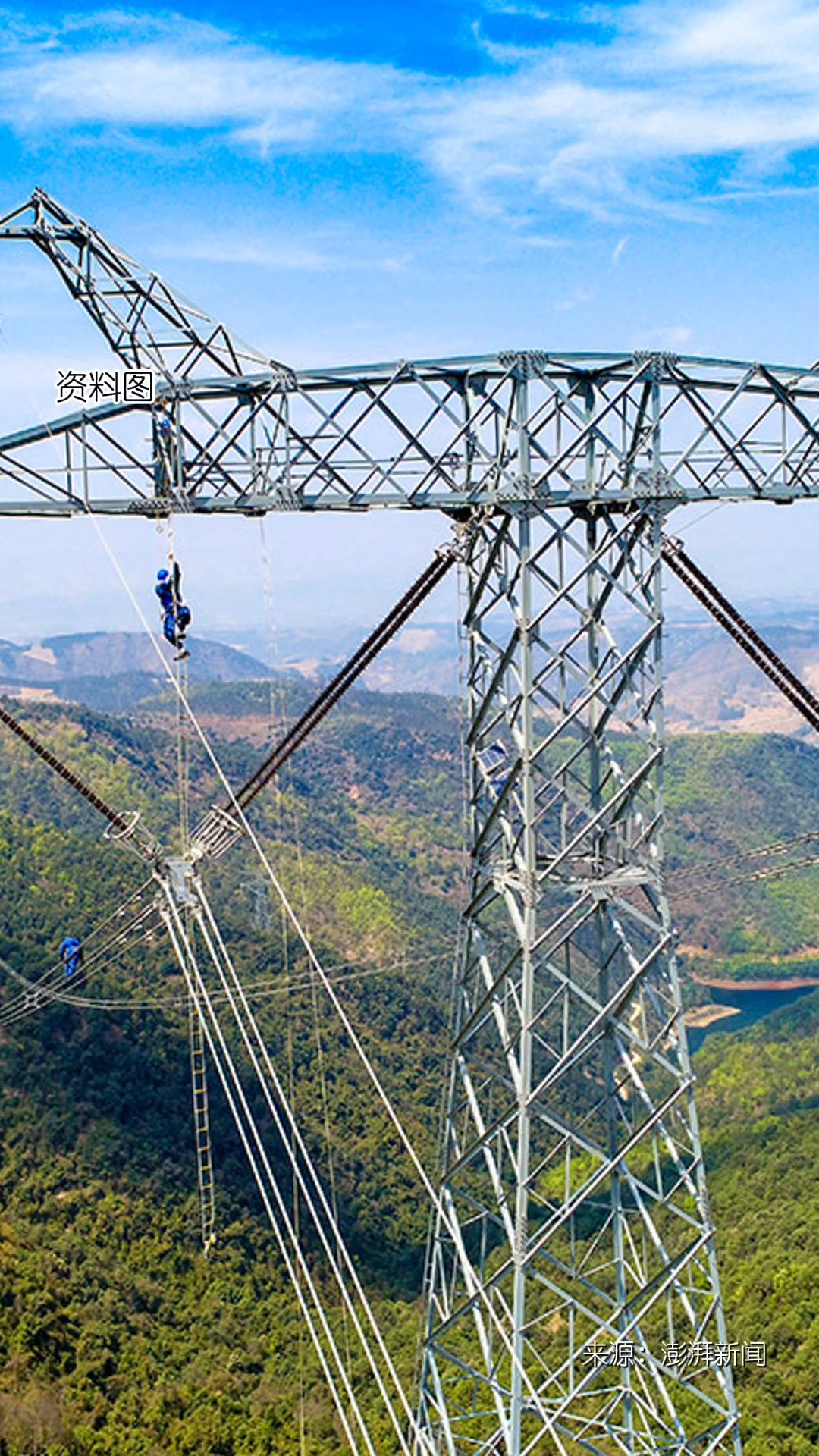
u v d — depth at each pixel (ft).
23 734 124.88
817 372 94.22
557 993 94.12
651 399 90.53
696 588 109.09
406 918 616.80
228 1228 302.25
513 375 87.04
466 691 98.32
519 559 88.79
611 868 94.84
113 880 448.65
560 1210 89.10
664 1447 94.43
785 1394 215.92
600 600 93.40
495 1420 173.17
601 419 89.97
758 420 94.63
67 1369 222.48
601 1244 264.52
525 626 88.33
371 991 475.72
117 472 93.35
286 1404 225.35
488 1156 94.27
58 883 435.53
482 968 96.68
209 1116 343.87
